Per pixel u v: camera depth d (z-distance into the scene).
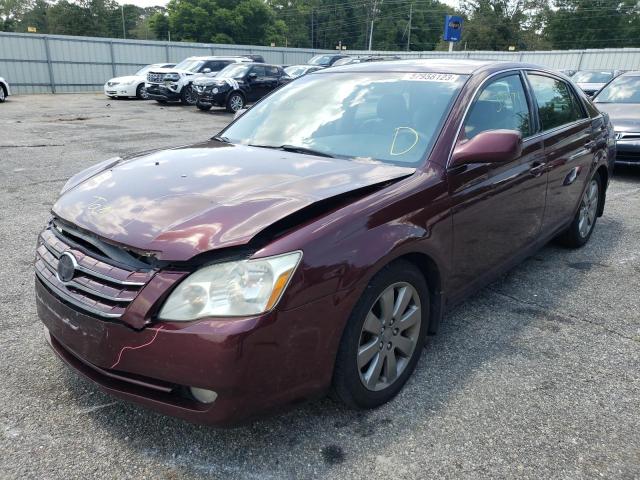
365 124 3.19
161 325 2.01
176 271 2.05
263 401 2.08
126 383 2.19
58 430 2.41
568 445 2.37
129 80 22.97
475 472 2.21
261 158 2.97
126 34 93.06
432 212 2.66
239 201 2.32
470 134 3.06
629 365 3.04
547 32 72.69
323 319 2.16
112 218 2.30
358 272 2.23
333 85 3.65
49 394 2.67
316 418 2.52
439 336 3.32
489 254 3.27
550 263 4.61
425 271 2.81
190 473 2.18
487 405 2.64
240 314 1.98
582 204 4.75
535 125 3.80
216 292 2.00
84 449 2.30
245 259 2.04
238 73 18.44
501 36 67.38
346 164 2.86
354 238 2.26
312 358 2.17
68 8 84.94
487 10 68.75
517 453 2.32
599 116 5.05
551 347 3.22
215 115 17.27
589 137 4.62
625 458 2.30
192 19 74.25
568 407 2.64
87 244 2.32
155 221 2.22
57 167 8.27
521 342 3.27
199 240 2.07
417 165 2.81
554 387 2.81
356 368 2.39
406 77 3.45
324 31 95.31
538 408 2.63
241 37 77.19
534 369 2.97
